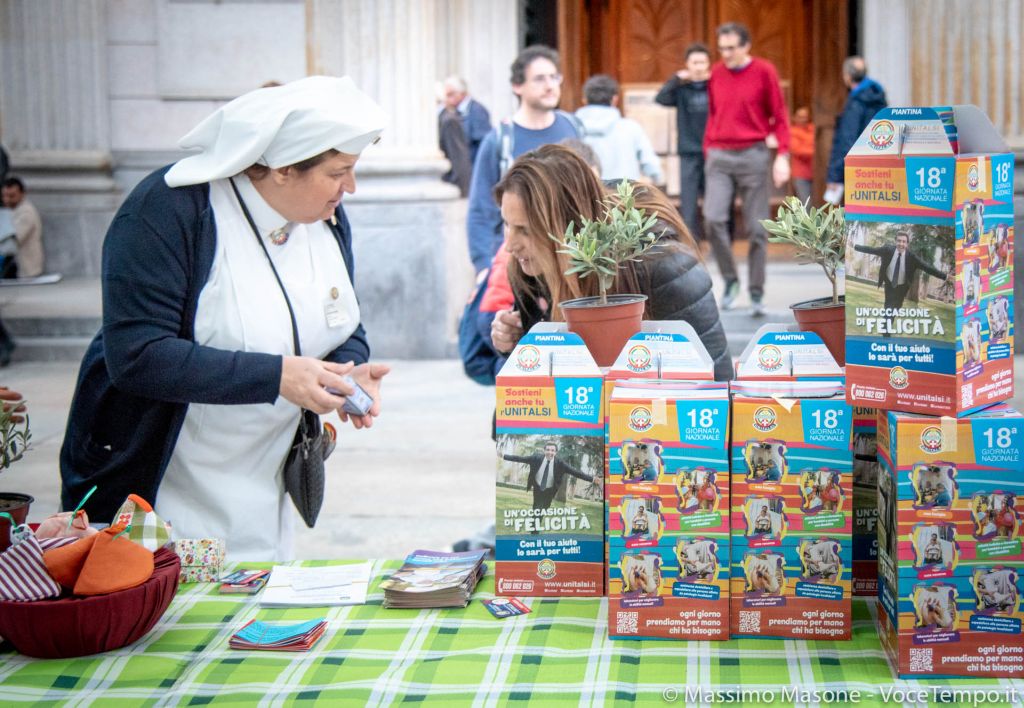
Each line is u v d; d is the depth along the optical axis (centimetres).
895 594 184
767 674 184
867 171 184
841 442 192
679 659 189
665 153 1332
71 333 947
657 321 218
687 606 195
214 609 215
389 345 909
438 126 967
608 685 182
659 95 992
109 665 193
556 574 214
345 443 678
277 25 1096
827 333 208
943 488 179
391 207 895
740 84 874
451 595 212
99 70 1121
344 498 576
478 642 198
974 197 181
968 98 913
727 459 193
